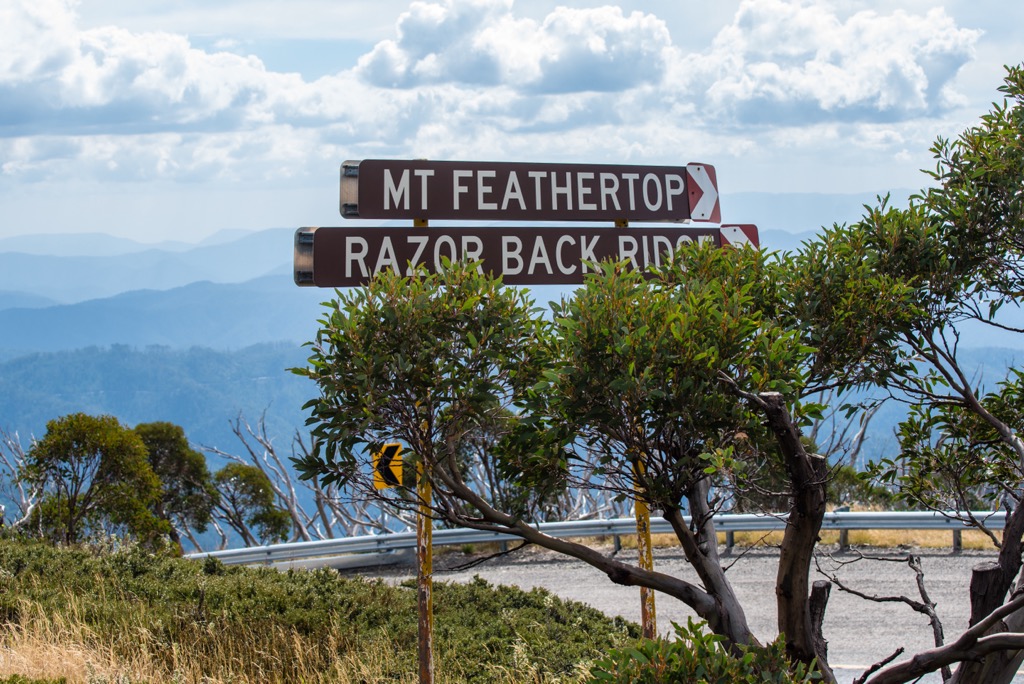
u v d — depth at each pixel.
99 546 15.82
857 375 6.14
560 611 12.05
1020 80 6.48
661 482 4.99
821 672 4.79
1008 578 5.12
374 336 5.21
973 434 6.54
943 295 6.38
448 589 13.44
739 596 14.53
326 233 8.30
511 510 5.49
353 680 9.20
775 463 5.26
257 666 9.48
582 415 4.98
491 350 5.30
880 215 6.42
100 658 8.79
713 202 9.46
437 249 8.51
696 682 4.04
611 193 9.12
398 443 5.62
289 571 15.03
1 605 10.37
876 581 15.10
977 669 4.85
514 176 8.83
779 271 6.18
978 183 6.39
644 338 4.80
